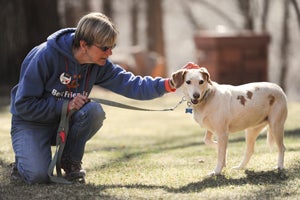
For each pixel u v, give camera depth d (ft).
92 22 23.97
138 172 28.32
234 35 73.05
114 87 26.91
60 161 24.98
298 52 129.70
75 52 24.75
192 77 25.38
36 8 79.97
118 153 34.35
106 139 41.04
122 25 147.54
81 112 24.90
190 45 155.43
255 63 73.20
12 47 80.74
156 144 38.81
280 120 27.43
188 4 142.92
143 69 82.12
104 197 23.15
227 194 23.24
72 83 25.22
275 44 129.90
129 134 43.96
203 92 25.66
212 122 26.02
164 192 23.86
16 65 80.94
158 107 60.85
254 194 23.20
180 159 31.81
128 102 64.34
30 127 25.32
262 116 27.17
